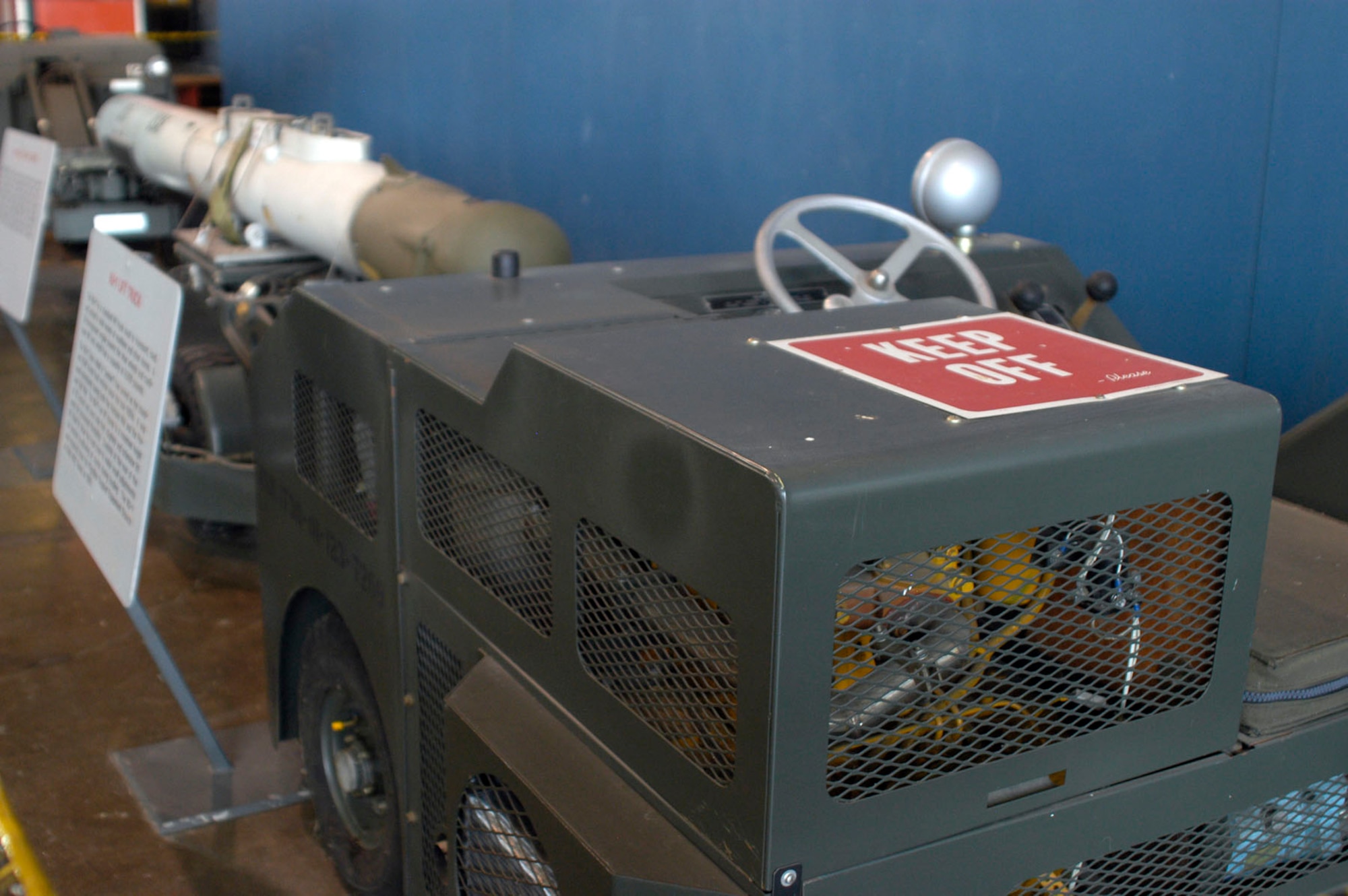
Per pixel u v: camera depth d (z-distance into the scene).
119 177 5.43
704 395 1.01
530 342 1.17
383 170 3.06
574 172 4.45
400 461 1.43
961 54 2.88
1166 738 1.07
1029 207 2.80
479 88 4.97
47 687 2.58
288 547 1.87
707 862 0.96
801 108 3.39
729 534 0.87
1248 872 1.21
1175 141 2.46
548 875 1.13
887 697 0.97
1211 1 2.33
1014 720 1.04
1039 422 0.96
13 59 6.15
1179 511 1.05
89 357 2.13
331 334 1.59
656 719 1.02
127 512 1.91
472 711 1.20
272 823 2.16
